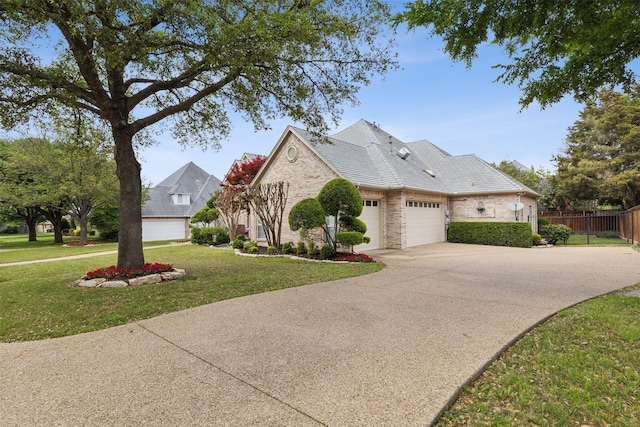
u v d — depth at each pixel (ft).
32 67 22.07
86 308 18.54
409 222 51.62
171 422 7.93
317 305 18.45
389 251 46.14
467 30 15.69
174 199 100.63
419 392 9.15
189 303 19.42
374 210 49.08
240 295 21.24
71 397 9.14
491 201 58.29
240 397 9.03
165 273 27.45
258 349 12.35
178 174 110.52
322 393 9.16
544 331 14.14
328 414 8.18
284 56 25.79
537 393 9.34
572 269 29.94
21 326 15.55
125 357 11.82
